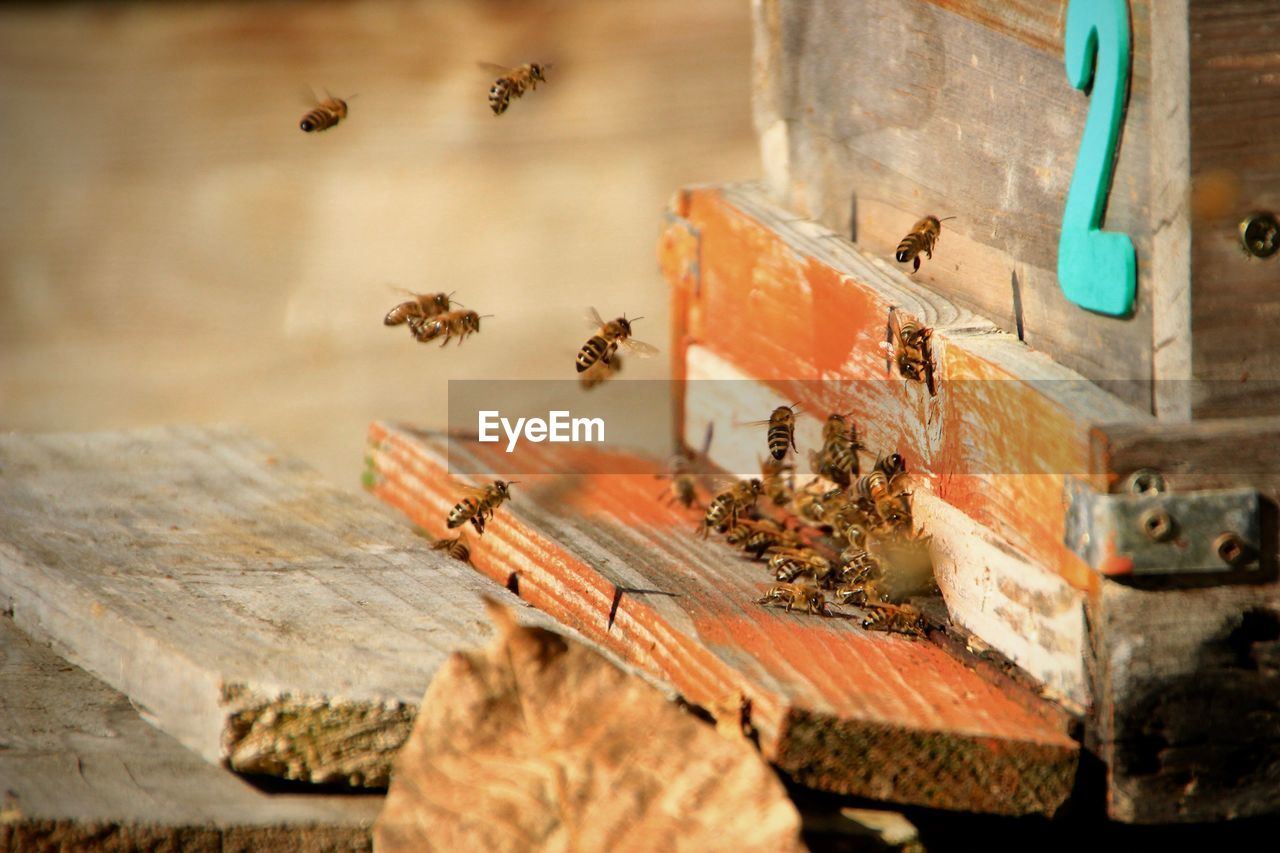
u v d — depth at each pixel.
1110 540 4.45
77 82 13.88
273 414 13.17
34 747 4.73
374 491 7.48
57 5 13.84
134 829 4.34
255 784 4.64
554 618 5.53
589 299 13.79
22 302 13.75
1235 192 4.55
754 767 4.18
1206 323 4.59
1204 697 4.57
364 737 4.61
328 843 4.47
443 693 4.41
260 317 13.88
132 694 5.04
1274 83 4.53
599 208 13.75
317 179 13.87
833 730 4.47
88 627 5.26
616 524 6.39
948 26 5.79
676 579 5.67
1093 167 4.81
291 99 13.84
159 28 13.85
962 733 4.50
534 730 4.38
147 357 13.68
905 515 5.57
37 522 6.11
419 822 4.25
